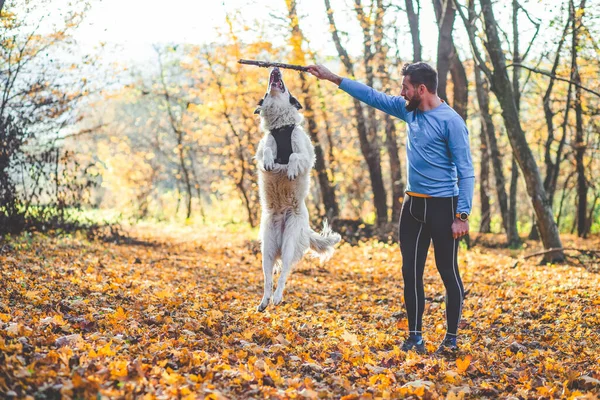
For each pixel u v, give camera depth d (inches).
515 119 493.7
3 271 284.0
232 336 198.1
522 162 492.4
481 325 251.4
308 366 167.6
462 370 169.6
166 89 1219.2
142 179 1332.4
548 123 719.1
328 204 867.4
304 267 460.1
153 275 358.6
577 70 684.7
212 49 912.3
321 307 297.6
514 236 754.2
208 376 144.2
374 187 880.9
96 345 163.5
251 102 929.5
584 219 917.2
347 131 1032.2
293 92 812.6
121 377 133.0
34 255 367.2
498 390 157.8
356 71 802.2
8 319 181.2
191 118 1228.5
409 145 190.5
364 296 329.1
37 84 498.6
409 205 192.1
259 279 390.9
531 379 165.9
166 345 170.7
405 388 148.1
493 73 496.1
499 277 403.9
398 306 298.7
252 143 969.5
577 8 573.3
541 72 476.7
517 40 663.1
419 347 193.0
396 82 751.7
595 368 175.3
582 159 901.2
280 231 234.8
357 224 765.3
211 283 353.7
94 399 120.1
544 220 486.6
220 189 1182.3
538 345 215.3
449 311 192.5
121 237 578.2
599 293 305.4
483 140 959.6
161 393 130.0
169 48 978.1
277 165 221.9
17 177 469.4
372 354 187.8
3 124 449.1
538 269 445.7
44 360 137.8
